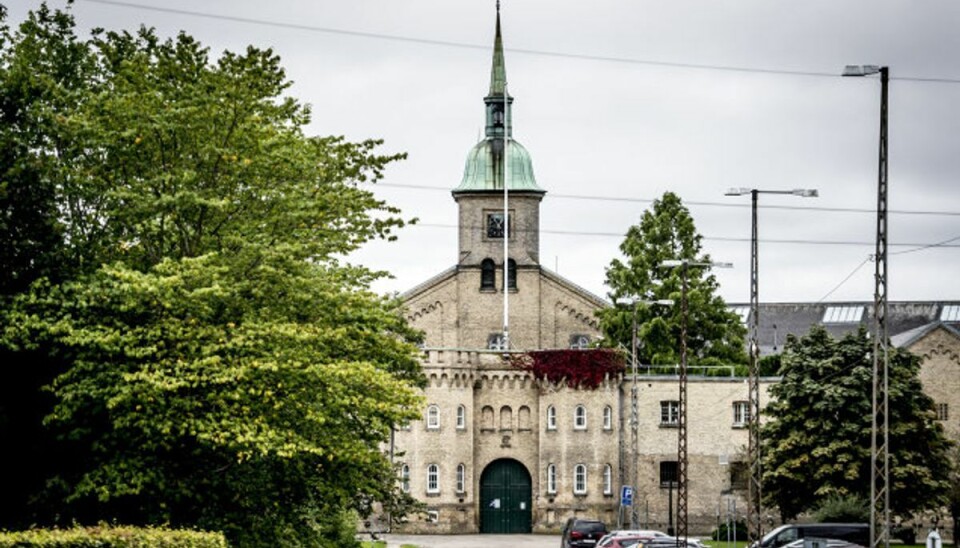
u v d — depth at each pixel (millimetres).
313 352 42969
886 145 53562
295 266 43906
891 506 92250
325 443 43438
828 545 59406
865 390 93812
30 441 42656
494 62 133625
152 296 41500
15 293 42469
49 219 43062
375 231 48031
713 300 121000
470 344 130125
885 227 53312
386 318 46938
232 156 43875
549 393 116375
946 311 177875
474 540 106750
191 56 46000
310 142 47594
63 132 43750
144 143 44344
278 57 46188
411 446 113938
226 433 40406
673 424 116000
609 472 115688
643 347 120562
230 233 44656
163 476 41875
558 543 103688
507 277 130125
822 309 180875
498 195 130875
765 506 96500
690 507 115312
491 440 116500
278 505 45000
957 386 115625
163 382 39969
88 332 40875
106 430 42344
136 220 44125
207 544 37062
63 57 47562
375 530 112500
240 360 41594
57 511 42500
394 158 48562
